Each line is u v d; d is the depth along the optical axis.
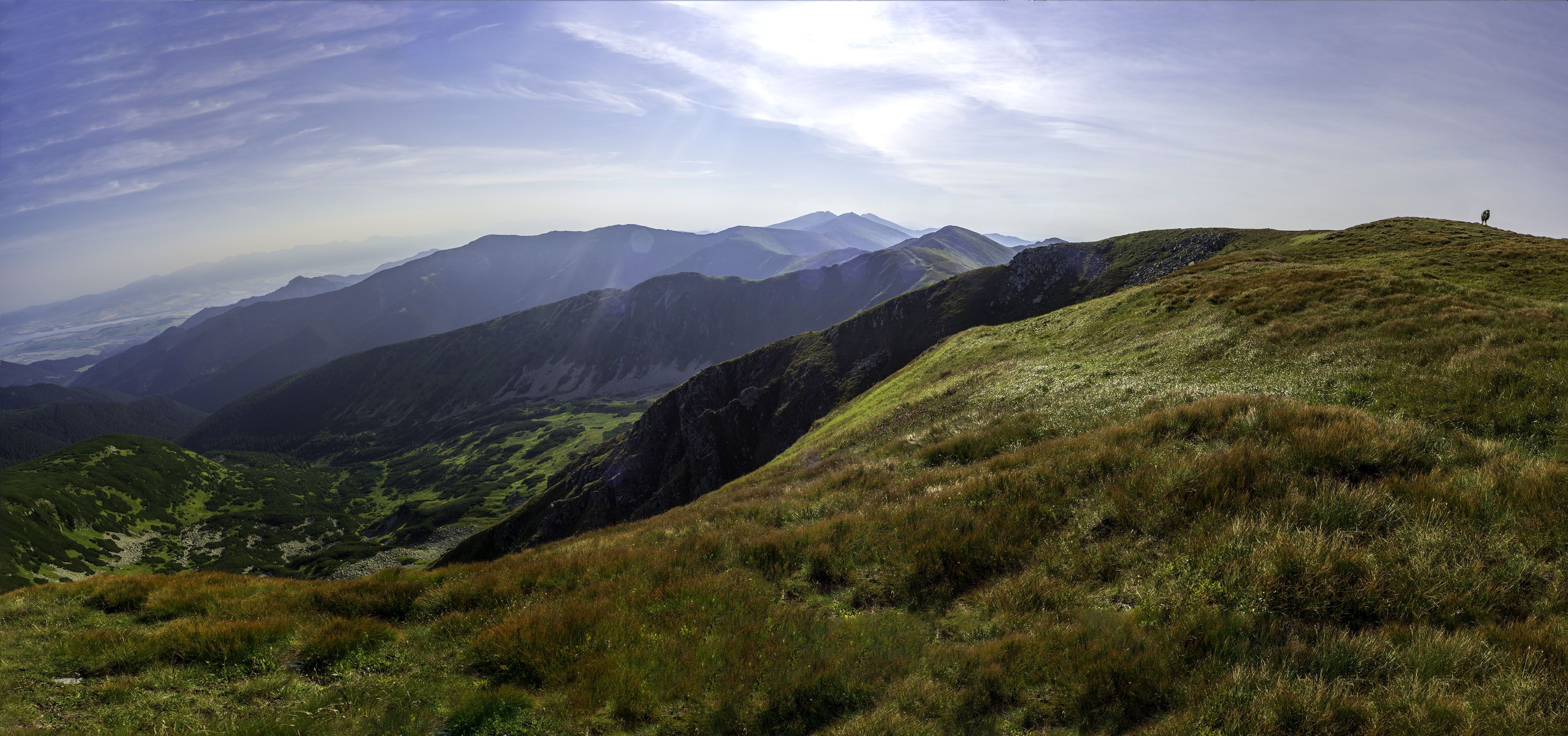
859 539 13.39
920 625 9.80
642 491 109.25
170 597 13.51
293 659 10.62
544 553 18.22
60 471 186.12
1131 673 7.26
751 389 110.88
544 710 8.33
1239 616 7.84
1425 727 5.82
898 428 31.42
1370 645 6.96
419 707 8.55
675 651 9.39
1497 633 6.91
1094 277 120.94
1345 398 17.50
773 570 12.88
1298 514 9.80
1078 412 22.05
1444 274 36.78
